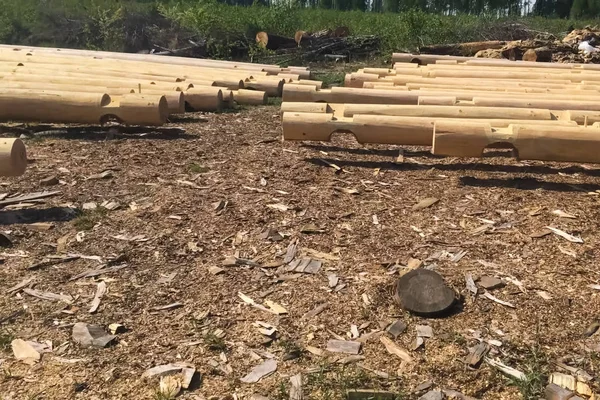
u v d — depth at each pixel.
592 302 3.56
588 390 2.84
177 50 17.31
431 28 18.45
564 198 5.15
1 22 17.41
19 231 4.45
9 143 4.76
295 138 6.13
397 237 4.40
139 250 4.20
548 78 10.70
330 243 4.31
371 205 4.97
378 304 3.55
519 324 3.36
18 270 3.93
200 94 8.93
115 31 17.53
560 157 5.43
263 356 3.12
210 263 4.04
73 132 7.31
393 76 10.58
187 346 3.19
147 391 2.86
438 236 4.41
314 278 3.84
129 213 4.78
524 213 4.80
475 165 6.12
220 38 18.23
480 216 4.75
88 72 10.01
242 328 3.35
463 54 17.03
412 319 3.41
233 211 4.80
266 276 3.88
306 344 3.21
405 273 3.81
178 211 4.80
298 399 2.80
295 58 17.22
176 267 3.99
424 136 5.95
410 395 2.83
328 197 5.13
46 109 7.00
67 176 5.60
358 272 3.91
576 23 21.75
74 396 2.84
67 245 4.27
